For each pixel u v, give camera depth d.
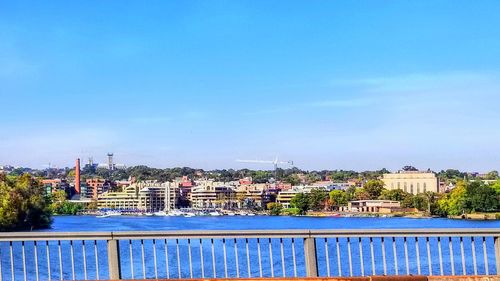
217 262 63.66
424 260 60.94
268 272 51.47
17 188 178.12
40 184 196.12
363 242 95.00
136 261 63.84
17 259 81.75
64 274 54.62
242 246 86.88
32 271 58.81
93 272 55.84
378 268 53.41
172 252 77.00
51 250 86.62
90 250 84.88
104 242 101.69
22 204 174.25
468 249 78.94
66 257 75.31
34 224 181.50
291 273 50.25
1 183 175.75
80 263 67.25
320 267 57.78
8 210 169.75
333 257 70.94
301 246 86.06
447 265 55.66
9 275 54.75
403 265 55.19
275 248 83.44
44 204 188.50
